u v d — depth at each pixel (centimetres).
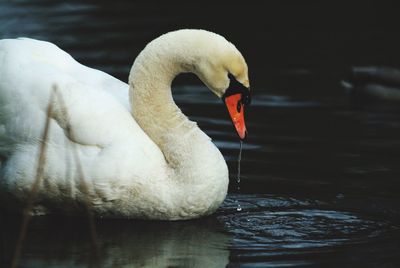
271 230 1230
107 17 2494
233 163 1493
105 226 1238
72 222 1251
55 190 1229
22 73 1266
